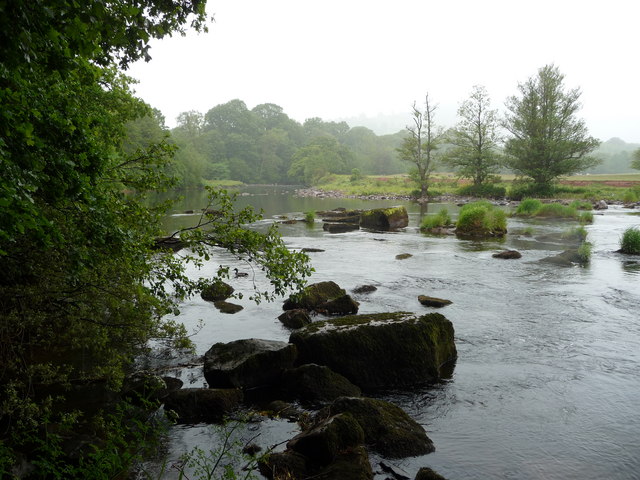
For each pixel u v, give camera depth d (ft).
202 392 23.97
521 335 34.71
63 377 22.93
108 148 27.50
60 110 17.61
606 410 23.63
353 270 58.23
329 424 19.27
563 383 26.81
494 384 26.86
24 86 14.89
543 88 199.00
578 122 197.06
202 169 366.63
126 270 23.52
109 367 23.80
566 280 52.11
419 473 17.65
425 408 24.26
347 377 27.40
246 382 26.35
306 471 18.16
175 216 122.31
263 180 540.52
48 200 16.52
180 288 26.12
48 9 12.21
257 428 22.13
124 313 25.62
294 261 25.52
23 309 21.52
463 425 22.36
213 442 20.89
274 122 627.87
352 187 330.54
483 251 71.97
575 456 19.60
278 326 36.96
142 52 21.24
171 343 33.24
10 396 18.63
